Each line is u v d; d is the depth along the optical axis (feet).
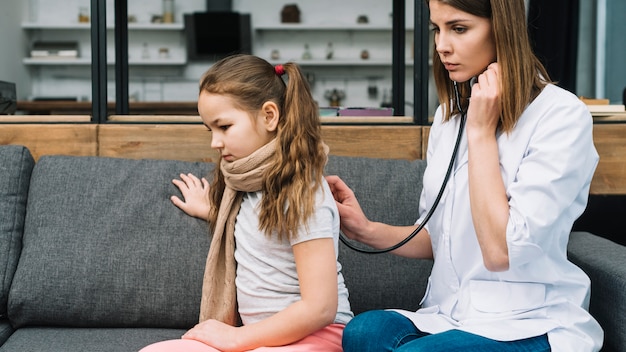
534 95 4.22
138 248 5.43
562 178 3.93
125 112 7.38
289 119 4.43
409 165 5.98
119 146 6.28
